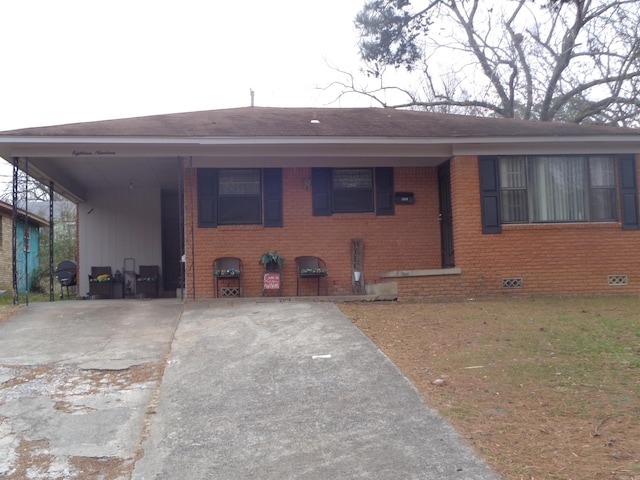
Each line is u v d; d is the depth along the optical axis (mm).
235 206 11992
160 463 4254
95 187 15883
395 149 11594
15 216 10930
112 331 8484
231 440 4637
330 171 12266
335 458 4242
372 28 22453
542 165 11789
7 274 20281
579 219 11781
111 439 4695
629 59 19641
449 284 11320
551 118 23734
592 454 4047
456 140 11297
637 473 3738
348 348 7113
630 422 4586
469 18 24969
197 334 8102
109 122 11812
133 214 16062
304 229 12117
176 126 11570
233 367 6516
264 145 11195
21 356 7164
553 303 10438
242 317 9148
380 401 5332
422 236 12484
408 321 8711
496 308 9867
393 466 4062
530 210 11648
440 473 3912
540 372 5965
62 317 9547
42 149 10781
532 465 3930
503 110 25531
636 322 8305
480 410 4988
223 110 14297
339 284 12156
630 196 11844
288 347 7262
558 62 22938
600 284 11648
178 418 5113
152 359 6969
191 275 11742
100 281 14789
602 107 21875
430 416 4898
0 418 5133
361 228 12305
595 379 5684
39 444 4602
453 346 7145
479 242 11445
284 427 4859
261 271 11961
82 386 6008
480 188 11523
